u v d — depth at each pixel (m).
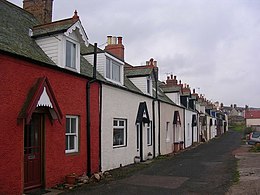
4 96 8.21
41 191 9.37
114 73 16.14
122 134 16.02
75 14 11.74
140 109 17.91
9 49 8.87
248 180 11.23
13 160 8.43
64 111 10.73
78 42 12.05
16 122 8.56
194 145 34.78
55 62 11.07
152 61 23.05
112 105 14.45
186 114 32.81
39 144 9.73
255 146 26.66
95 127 12.81
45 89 9.29
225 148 29.69
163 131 23.17
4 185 8.12
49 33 11.14
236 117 124.31
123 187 10.36
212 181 11.45
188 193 9.48
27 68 9.03
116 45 20.27
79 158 11.58
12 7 12.64
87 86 12.22
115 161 14.77
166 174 13.25
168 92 29.14
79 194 9.15
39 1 15.04
